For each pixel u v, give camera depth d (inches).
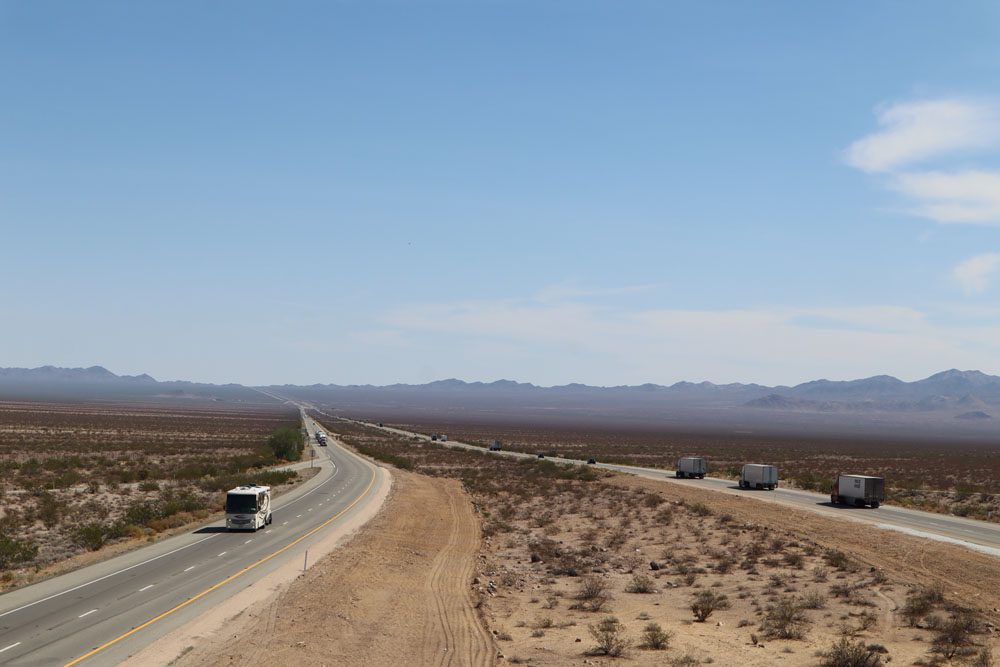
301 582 1422.2
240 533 2015.3
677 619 1270.9
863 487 2728.8
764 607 1330.0
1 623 1108.5
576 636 1160.2
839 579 1535.4
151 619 1141.1
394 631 1157.1
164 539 1903.3
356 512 2539.4
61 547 1720.0
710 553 1873.8
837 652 990.4
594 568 1736.0
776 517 2429.9
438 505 2883.9
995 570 1590.8
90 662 943.0
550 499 3093.0
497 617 1302.9
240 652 998.4
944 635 1124.5
